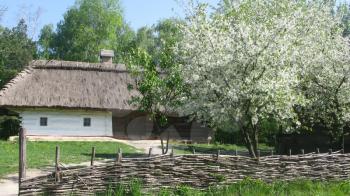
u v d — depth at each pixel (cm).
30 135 2880
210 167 1169
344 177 1330
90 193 1052
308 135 2127
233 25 1605
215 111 1464
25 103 2805
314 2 2253
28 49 4531
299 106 1881
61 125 2941
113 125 3167
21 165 1011
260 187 1165
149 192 1098
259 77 1434
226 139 3177
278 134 2317
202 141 3192
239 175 1202
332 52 1844
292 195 1152
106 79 3119
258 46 1433
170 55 1939
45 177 1023
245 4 1912
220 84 1455
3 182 1344
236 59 1437
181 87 1803
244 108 1447
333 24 2141
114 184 1072
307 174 1284
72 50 6072
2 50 4038
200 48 1539
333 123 1903
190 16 1659
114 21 6116
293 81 1485
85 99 2920
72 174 1038
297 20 1767
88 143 2662
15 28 4781
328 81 1828
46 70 3086
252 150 1502
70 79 3053
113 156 2084
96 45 6000
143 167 1100
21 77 2992
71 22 6131
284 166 1255
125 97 3000
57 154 1034
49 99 2864
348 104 1855
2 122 2891
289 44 1502
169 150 2434
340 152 1396
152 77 1916
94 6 6066
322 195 1160
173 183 1128
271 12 2045
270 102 1441
